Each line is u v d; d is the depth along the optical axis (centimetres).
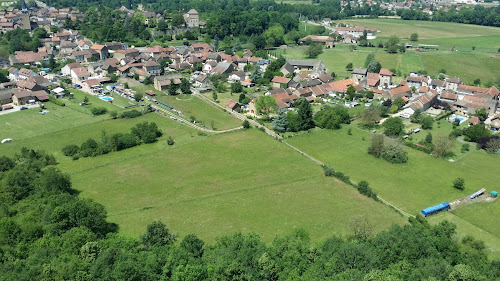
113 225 10156
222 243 8694
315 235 9888
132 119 17850
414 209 11588
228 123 17838
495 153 15262
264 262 7425
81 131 16550
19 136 15950
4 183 10700
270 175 13075
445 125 18088
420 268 7406
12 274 6931
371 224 10294
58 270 6988
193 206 11206
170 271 7256
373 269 7212
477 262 8094
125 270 6900
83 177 12875
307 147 15625
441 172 13850
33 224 8694
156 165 13800
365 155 15025
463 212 11531
